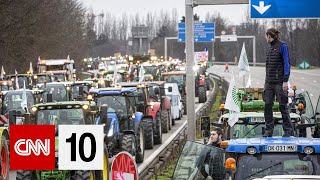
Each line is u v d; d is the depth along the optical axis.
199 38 73.75
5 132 21.56
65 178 19.05
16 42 66.69
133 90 27.42
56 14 78.88
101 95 26.77
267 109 16.48
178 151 28.33
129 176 13.20
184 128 36.44
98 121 22.61
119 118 26.39
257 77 81.50
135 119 26.94
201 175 13.38
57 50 78.38
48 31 76.12
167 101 38.12
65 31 82.19
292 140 13.16
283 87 16.27
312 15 21.52
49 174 19.02
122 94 26.81
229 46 124.06
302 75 84.88
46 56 75.75
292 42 100.06
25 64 68.81
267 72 16.50
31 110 21.17
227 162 12.17
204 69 66.88
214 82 72.62
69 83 42.88
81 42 90.88
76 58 88.44
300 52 100.25
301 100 28.59
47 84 41.72
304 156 12.73
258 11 21.44
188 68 21.41
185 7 21.12
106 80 49.66
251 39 117.19
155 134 32.16
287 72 16.20
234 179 12.73
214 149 13.20
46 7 74.50
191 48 21.28
